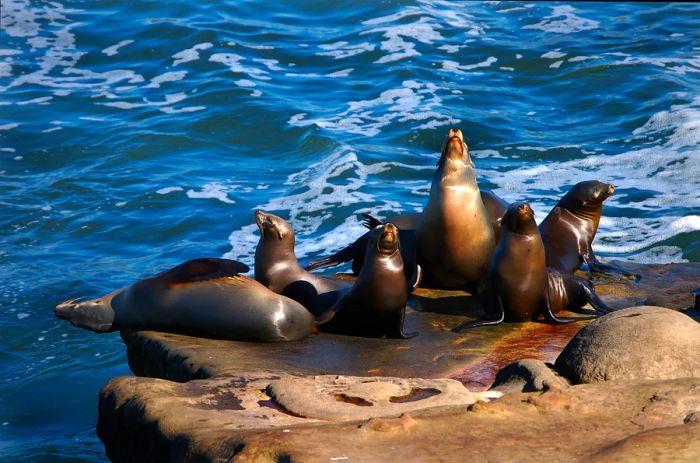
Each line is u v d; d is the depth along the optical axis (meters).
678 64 59.16
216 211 41.69
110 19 65.88
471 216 28.98
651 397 18.06
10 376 29.00
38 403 27.50
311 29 66.06
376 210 41.12
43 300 33.81
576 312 28.16
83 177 45.09
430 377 22.78
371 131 50.09
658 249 37.03
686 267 33.06
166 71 58.53
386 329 26.20
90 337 31.34
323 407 18.84
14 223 40.44
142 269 36.69
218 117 51.72
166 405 19.39
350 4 69.38
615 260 34.00
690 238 37.59
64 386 28.38
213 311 25.64
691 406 17.69
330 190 43.31
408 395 19.66
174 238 39.50
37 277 35.72
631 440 15.74
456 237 28.92
